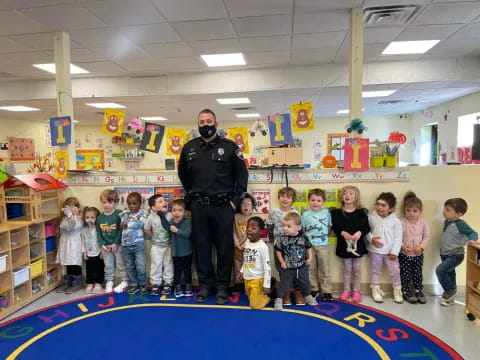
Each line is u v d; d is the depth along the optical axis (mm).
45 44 4559
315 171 3008
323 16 3816
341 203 2967
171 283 3012
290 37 4469
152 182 3193
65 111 4027
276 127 3059
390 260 2816
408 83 5781
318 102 7582
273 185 3059
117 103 7227
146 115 9266
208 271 2891
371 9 3662
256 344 2148
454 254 2676
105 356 2043
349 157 2949
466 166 2914
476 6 3619
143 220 3018
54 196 3244
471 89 6387
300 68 5895
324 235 2824
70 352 2090
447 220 2805
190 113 8883
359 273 2838
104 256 3080
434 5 3588
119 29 4098
